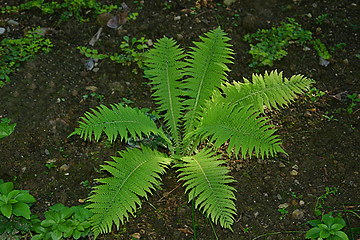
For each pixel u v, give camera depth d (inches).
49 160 115.6
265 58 132.3
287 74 131.3
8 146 116.2
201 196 102.4
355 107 126.0
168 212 110.7
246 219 110.3
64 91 124.6
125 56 130.8
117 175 103.0
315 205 112.0
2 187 100.2
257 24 139.6
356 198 112.8
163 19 139.2
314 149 119.6
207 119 106.6
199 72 113.7
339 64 133.9
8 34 131.9
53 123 119.9
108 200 101.0
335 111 125.6
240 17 141.5
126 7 140.6
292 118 124.3
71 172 114.5
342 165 117.1
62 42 132.4
